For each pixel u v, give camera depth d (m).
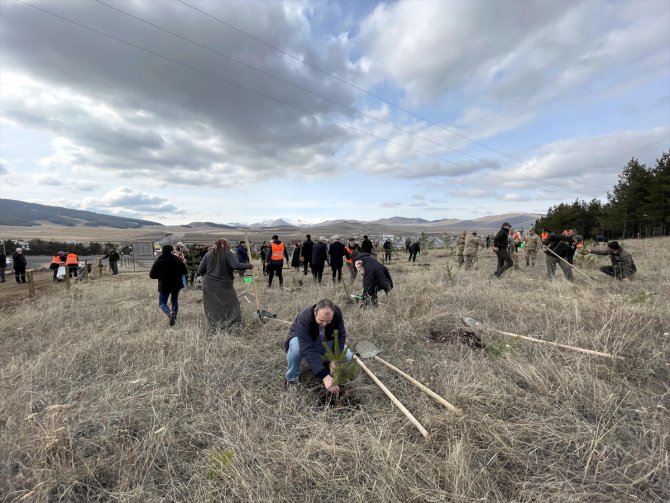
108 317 6.81
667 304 5.31
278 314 6.25
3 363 4.34
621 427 2.57
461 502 1.96
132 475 2.28
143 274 19.44
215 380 3.55
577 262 11.23
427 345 4.53
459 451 2.23
